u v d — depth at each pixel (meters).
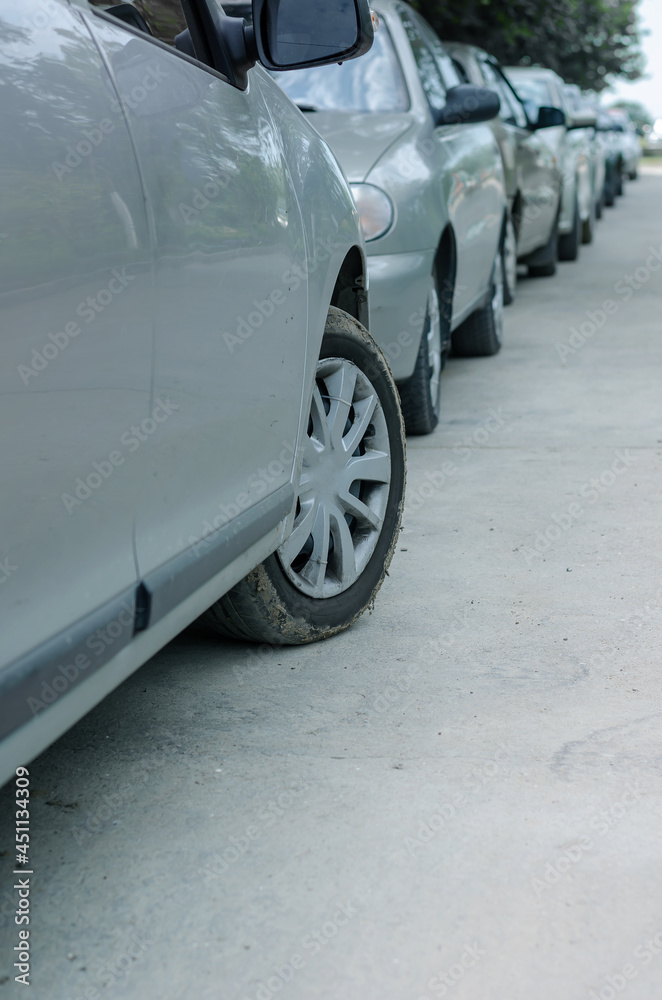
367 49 2.22
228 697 2.51
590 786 2.06
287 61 2.24
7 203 1.39
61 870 1.86
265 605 2.60
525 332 7.81
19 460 1.42
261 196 2.22
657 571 3.23
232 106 2.22
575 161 11.85
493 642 2.77
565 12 13.36
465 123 5.84
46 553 1.49
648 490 4.05
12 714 1.41
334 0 2.21
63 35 1.62
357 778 2.12
